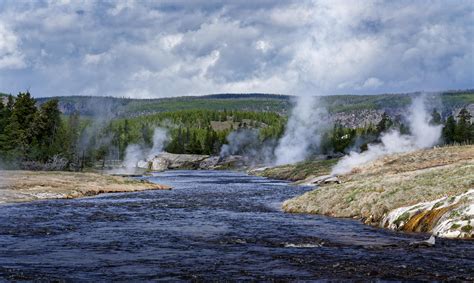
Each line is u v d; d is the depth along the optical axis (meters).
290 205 44.94
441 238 27.27
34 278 18.36
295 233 29.86
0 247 24.50
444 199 31.53
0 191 53.34
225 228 32.06
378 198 38.41
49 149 101.56
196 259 21.92
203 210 43.91
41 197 53.47
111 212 41.03
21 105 102.81
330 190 45.78
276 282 17.94
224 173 153.88
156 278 18.55
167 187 77.62
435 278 18.36
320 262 21.17
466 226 27.55
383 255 22.62
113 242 26.31
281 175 115.50
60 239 27.09
